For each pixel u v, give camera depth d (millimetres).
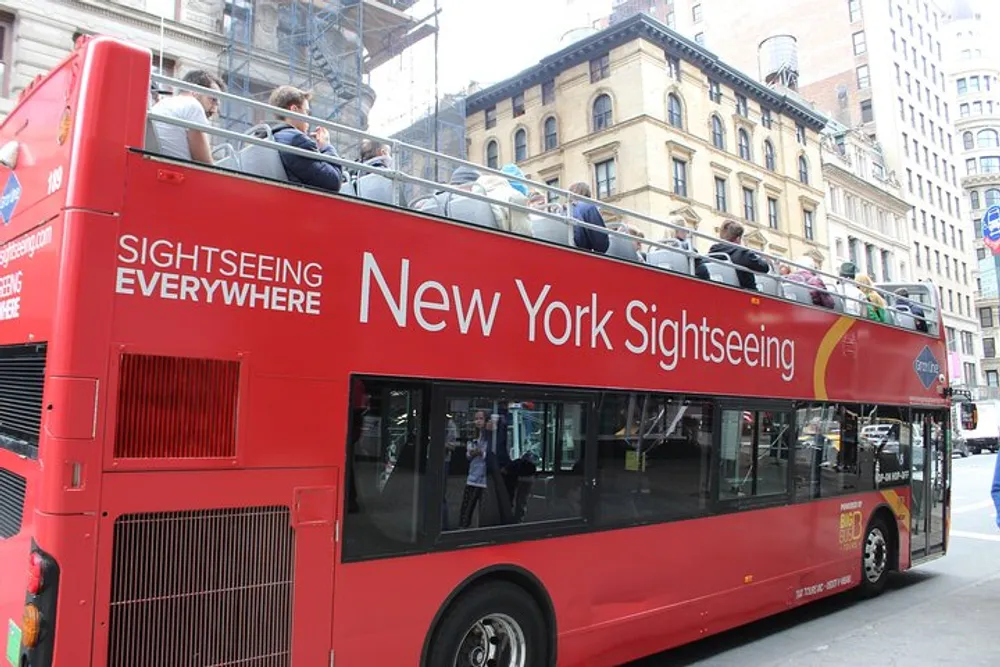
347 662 3758
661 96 33438
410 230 4203
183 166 3365
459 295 4418
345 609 3766
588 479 5145
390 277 4082
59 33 14930
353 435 3848
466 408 4422
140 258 3199
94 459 3023
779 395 7047
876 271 52312
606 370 5328
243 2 18391
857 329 8438
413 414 4148
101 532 3033
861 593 8461
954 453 36031
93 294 3061
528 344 4801
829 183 48094
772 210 40156
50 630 2910
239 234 3508
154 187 3268
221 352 3395
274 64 18531
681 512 5867
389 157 4797
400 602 4000
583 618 5027
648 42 33156
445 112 25203
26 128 3807
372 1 22234
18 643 3150
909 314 9805
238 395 3451
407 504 4078
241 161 4168
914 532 9367
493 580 4535
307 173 3953
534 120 37156
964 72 92125
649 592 5527
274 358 3576
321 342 3754
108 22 15688
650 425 5668
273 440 3545
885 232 55062
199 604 3291
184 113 3855
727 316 6520
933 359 10172
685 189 34188
